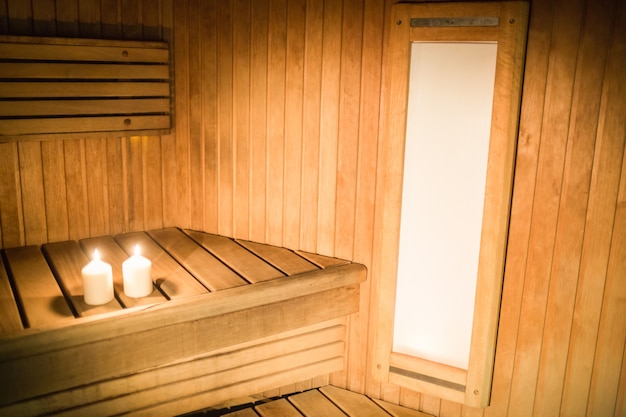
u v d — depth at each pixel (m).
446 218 1.97
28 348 1.59
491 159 1.83
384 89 2.00
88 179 2.33
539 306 1.92
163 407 1.88
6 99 2.02
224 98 2.29
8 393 1.60
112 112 2.22
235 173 2.34
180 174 2.46
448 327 2.04
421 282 2.05
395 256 2.04
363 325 2.20
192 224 2.49
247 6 2.17
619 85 1.70
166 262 2.14
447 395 2.05
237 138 2.31
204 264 2.13
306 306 2.05
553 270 1.88
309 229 2.24
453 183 1.93
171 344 1.82
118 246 2.30
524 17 1.73
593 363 1.88
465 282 1.98
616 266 1.79
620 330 1.82
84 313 1.73
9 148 2.16
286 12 2.12
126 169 2.39
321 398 2.21
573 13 1.71
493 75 1.81
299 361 2.12
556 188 1.83
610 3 1.67
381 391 2.22
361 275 2.12
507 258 1.94
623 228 1.76
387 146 1.98
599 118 1.74
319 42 2.08
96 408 1.76
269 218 2.32
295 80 2.15
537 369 1.96
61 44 2.08
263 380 2.06
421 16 1.85
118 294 1.87
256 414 2.10
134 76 2.24
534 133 1.82
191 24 2.29
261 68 2.20
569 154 1.79
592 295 1.84
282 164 2.24
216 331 1.89
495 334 1.97
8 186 2.19
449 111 1.89
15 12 2.08
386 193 2.01
